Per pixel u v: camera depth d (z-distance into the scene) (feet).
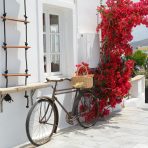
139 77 31.19
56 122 20.88
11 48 19.29
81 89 22.76
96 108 23.90
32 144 19.62
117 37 24.35
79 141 20.33
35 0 20.48
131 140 20.40
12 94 19.21
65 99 22.81
